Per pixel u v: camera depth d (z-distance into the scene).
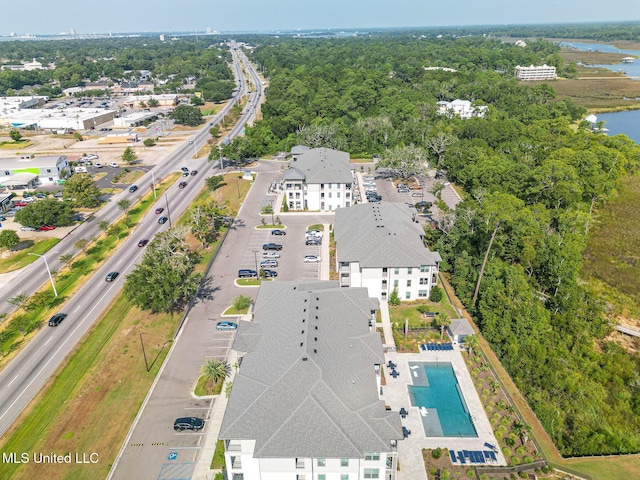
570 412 69.75
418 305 91.75
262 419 53.38
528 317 81.38
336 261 102.00
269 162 186.12
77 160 191.50
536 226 106.50
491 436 61.94
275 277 101.06
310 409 53.69
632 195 143.25
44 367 75.44
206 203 126.88
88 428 63.72
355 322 69.88
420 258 90.62
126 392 69.88
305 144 188.12
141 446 60.84
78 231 126.25
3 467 58.09
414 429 63.00
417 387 71.06
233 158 177.00
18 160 169.50
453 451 59.72
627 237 120.94
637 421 69.62
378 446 51.34
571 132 186.25
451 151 161.88
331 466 52.66
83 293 96.88
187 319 87.25
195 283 89.00
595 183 134.25
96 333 83.69
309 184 134.50
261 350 64.50
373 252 91.44
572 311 87.44
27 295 95.44
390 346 79.19
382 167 173.12
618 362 78.75
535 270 100.69
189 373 73.69
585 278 104.69
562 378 74.19
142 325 85.12
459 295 94.69
